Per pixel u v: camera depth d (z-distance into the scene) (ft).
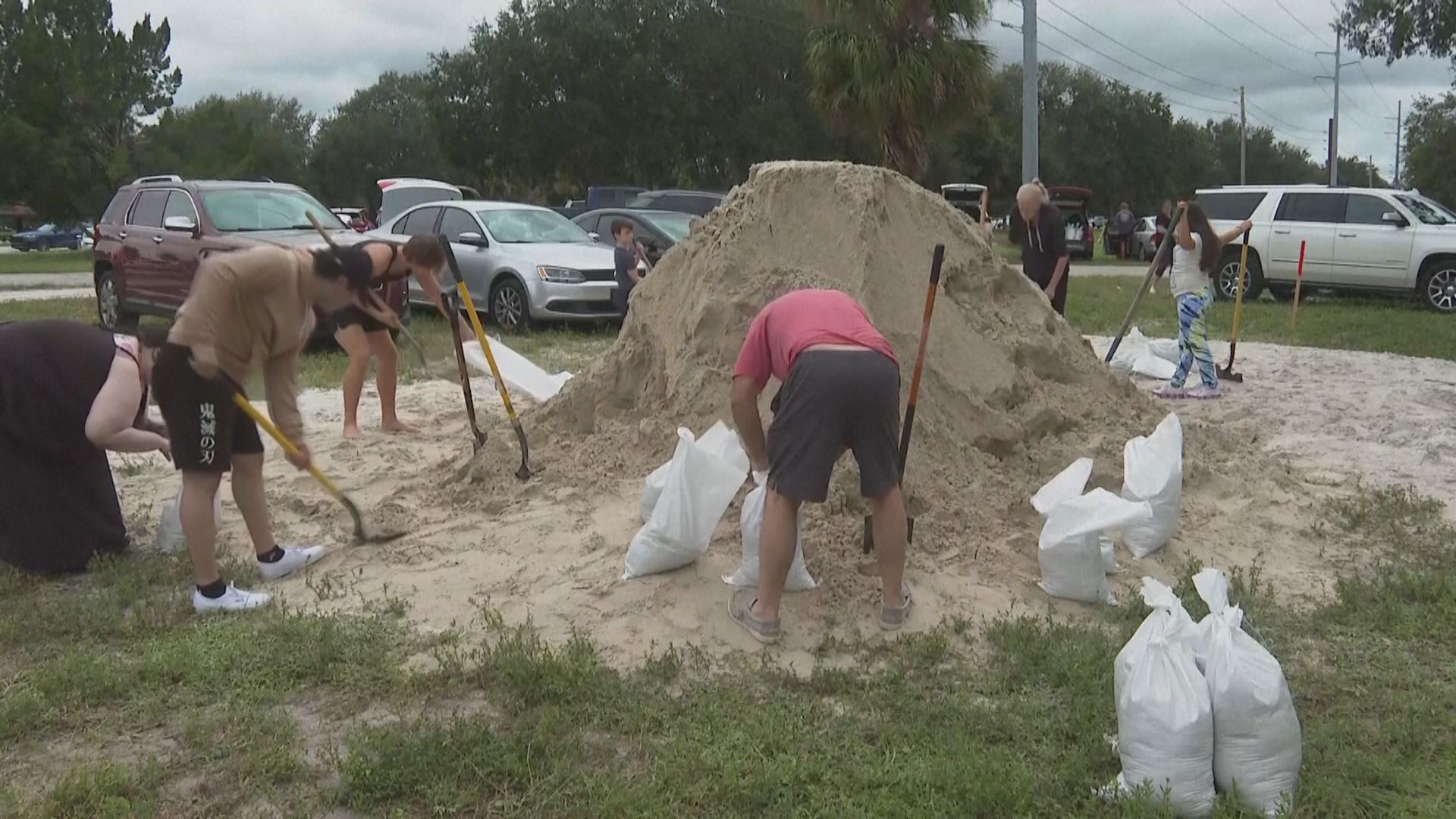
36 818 10.70
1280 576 17.04
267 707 12.94
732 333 19.38
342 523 19.10
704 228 21.18
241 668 13.82
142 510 20.29
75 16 158.61
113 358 16.92
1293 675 13.76
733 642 14.34
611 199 81.20
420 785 11.20
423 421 27.73
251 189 42.60
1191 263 31.68
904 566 15.33
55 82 140.26
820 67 77.82
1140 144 229.86
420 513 19.17
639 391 20.90
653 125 130.62
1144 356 36.06
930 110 76.48
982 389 19.69
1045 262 31.37
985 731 12.28
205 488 15.30
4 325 16.98
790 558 14.17
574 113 128.36
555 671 13.17
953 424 19.06
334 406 29.99
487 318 47.85
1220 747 10.78
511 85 129.90
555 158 133.69
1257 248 62.28
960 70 75.56
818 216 19.94
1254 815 10.51
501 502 18.99
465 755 11.60
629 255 43.70
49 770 11.73
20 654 14.46
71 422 16.70
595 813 10.82
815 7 78.38
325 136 202.80
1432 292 57.41
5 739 12.29
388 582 16.47
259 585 16.61
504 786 11.23
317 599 15.99
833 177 20.16
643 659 14.01
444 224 48.75
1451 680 13.74
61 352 16.65
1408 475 23.25
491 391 32.27
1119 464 19.62
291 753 11.89
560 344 42.14
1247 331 47.42
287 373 16.60
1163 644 10.99
